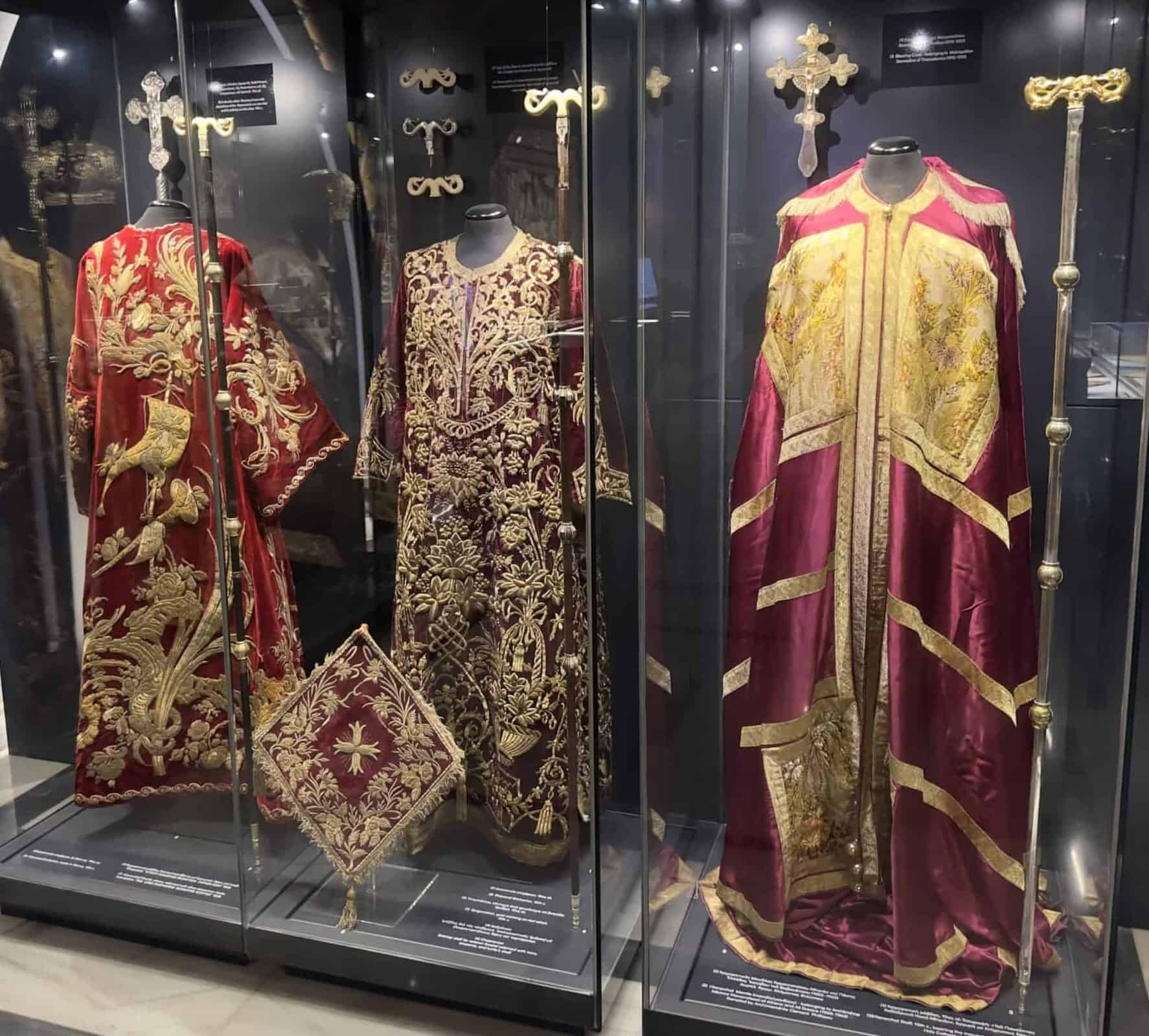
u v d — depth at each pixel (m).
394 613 1.99
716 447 1.84
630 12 1.51
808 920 1.76
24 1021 1.86
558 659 1.84
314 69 1.92
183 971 1.99
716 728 1.82
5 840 2.22
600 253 1.59
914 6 1.66
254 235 1.96
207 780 2.16
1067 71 1.61
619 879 1.83
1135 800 1.66
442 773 1.80
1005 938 1.64
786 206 1.66
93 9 2.03
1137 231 1.48
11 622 2.27
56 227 2.12
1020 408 1.58
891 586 1.60
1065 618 1.65
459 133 1.89
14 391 2.16
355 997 1.91
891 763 1.64
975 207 1.55
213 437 1.95
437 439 1.87
